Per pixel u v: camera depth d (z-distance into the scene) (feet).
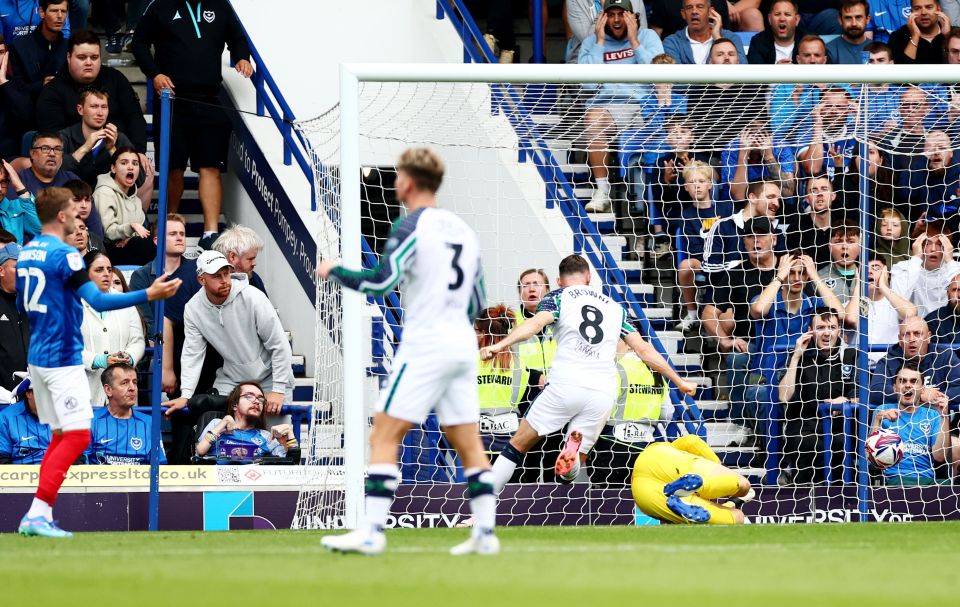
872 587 54.08
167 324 133.69
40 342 91.86
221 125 151.43
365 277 67.62
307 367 154.10
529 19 187.42
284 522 114.73
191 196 163.73
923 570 62.80
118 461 118.62
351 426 111.24
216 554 73.97
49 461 92.58
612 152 148.87
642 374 129.49
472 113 150.41
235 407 121.19
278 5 163.32
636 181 151.74
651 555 71.77
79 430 92.94
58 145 138.41
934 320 138.82
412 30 164.35
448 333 68.59
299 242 152.87
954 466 130.82
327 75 163.43
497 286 151.43
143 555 73.56
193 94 150.92
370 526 70.23
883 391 131.34
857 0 163.84
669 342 146.10
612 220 154.92
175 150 150.71
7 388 121.80
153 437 111.04
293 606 46.03
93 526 110.73
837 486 125.29
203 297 127.85
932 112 140.26
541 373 128.98
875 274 137.59
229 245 131.54
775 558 70.08
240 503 113.80
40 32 153.99
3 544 85.05
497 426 125.80
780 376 132.67
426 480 129.18
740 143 146.72
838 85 136.67
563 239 152.56
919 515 125.59
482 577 57.31
